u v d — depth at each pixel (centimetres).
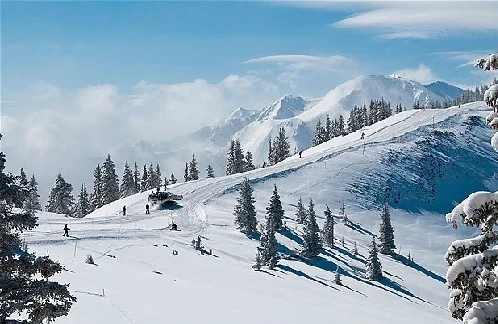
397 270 8219
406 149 14925
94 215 11262
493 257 906
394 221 11406
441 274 8712
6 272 1384
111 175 14362
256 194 11194
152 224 8044
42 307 1388
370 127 18988
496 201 909
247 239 7688
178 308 3247
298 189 11881
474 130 17025
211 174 16250
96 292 3491
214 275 5178
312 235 7519
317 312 3709
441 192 13462
